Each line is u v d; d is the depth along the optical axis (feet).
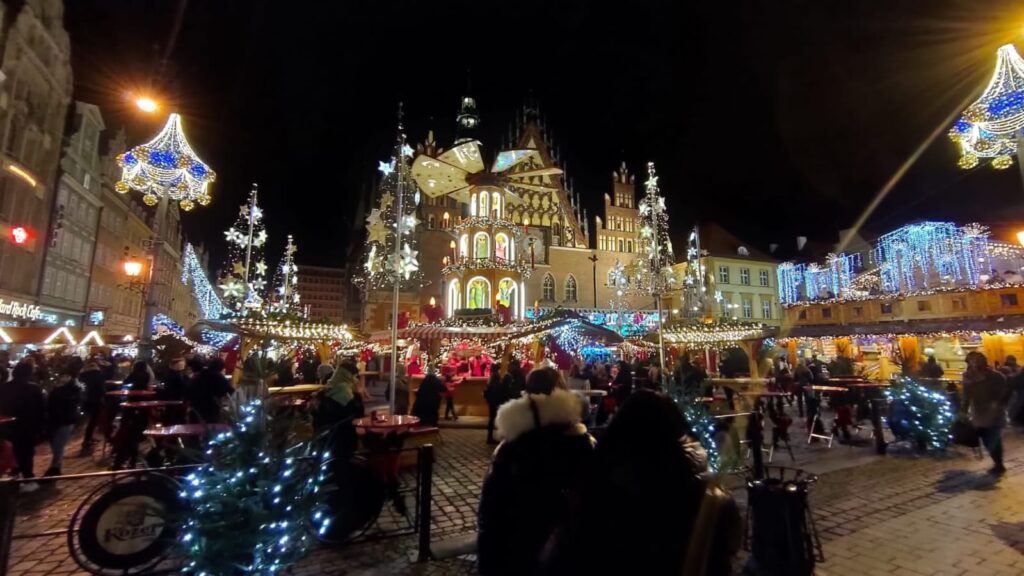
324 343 58.39
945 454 33.32
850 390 42.68
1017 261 101.96
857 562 16.37
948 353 81.76
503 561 9.62
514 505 9.78
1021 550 17.21
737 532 7.40
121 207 138.51
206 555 13.21
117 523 15.87
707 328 63.46
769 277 186.29
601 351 102.78
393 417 28.12
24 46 89.04
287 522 14.25
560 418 10.33
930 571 15.69
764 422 44.50
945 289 87.30
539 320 55.57
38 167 97.19
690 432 8.11
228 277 67.87
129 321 149.48
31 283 96.17
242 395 15.65
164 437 21.50
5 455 22.04
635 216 197.36
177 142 45.78
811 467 29.91
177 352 60.39
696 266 123.95
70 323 112.27
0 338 58.08
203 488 13.78
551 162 191.83
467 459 33.99
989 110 30.86
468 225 85.10
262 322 48.19
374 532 19.29
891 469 29.30
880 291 118.62
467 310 69.82
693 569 6.59
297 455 15.37
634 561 6.62
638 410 7.65
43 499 23.84
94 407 36.35
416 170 88.17
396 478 21.29
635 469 7.09
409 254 48.39
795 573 14.03
